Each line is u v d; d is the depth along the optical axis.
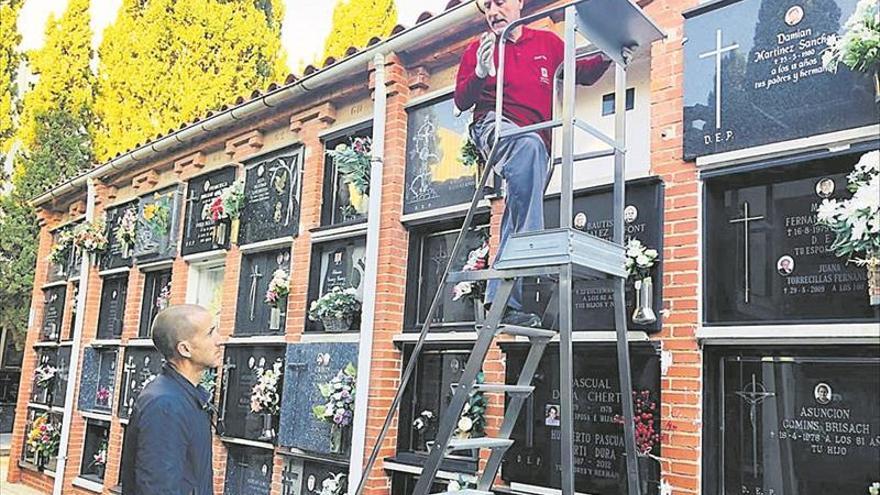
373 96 6.16
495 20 4.73
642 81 4.66
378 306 5.85
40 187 19.00
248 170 7.53
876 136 3.56
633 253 4.20
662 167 4.31
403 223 5.92
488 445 3.69
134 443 3.12
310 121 6.92
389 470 5.61
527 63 4.71
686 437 3.95
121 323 9.36
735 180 4.09
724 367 4.00
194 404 3.23
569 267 3.32
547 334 3.92
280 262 7.06
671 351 4.09
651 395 4.11
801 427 3.70
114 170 9.55
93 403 9.41
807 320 3.70
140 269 9.06
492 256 5.11
